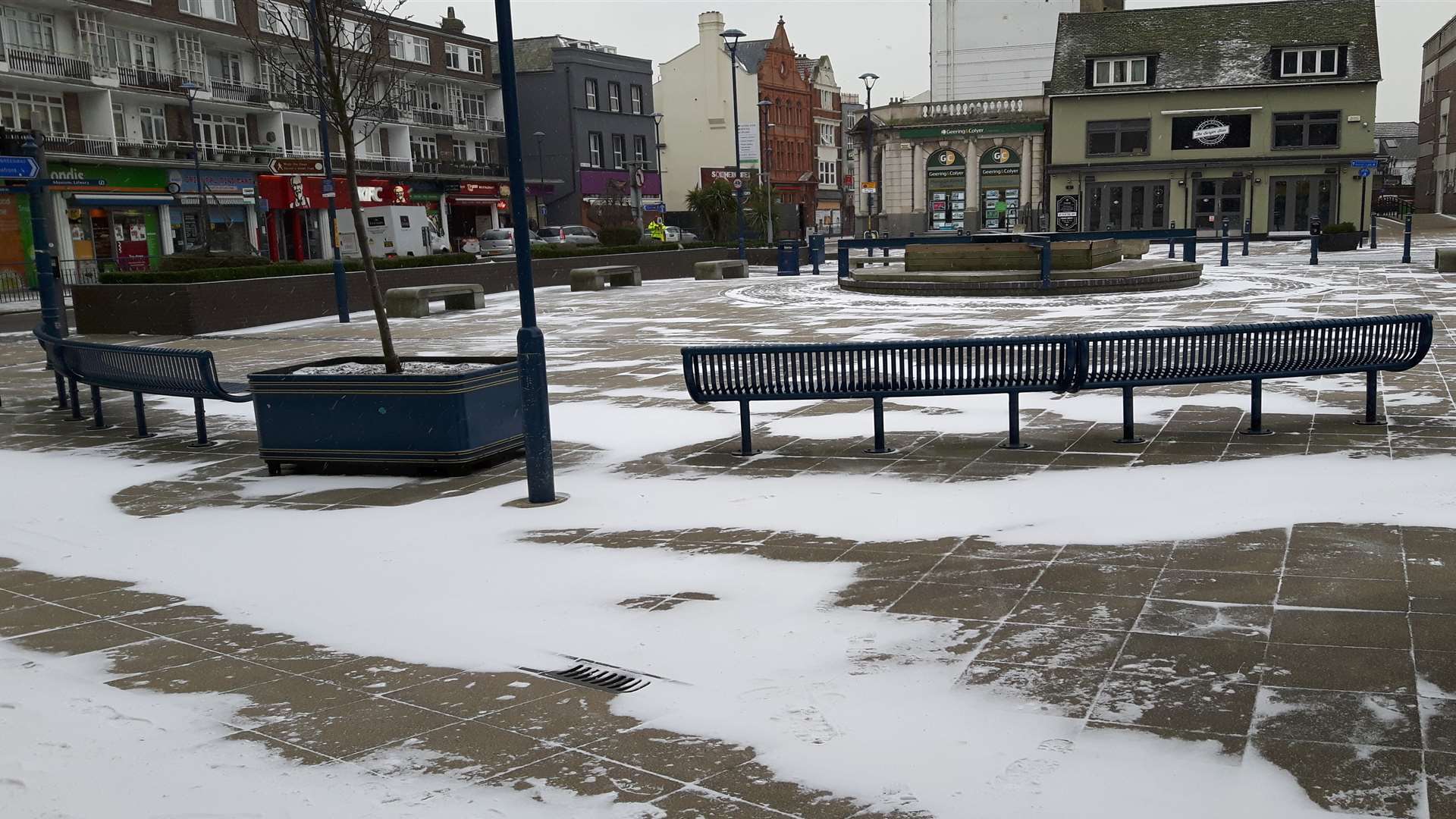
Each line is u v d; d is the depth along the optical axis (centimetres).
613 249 3675
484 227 6544
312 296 2475
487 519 755
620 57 7038
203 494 884
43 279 1481
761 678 470
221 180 5009
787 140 8544
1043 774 376
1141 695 433
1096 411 1014
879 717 427
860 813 357
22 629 582
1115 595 543
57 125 4384
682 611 556
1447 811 341
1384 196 8744
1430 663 445
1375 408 896
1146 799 357
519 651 517
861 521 698
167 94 4750
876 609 544
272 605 602
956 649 489
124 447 1102
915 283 2358
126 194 4484
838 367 894
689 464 895
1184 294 2192
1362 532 614
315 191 4375
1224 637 484
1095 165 5162
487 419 917
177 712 465
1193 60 5084
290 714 458
